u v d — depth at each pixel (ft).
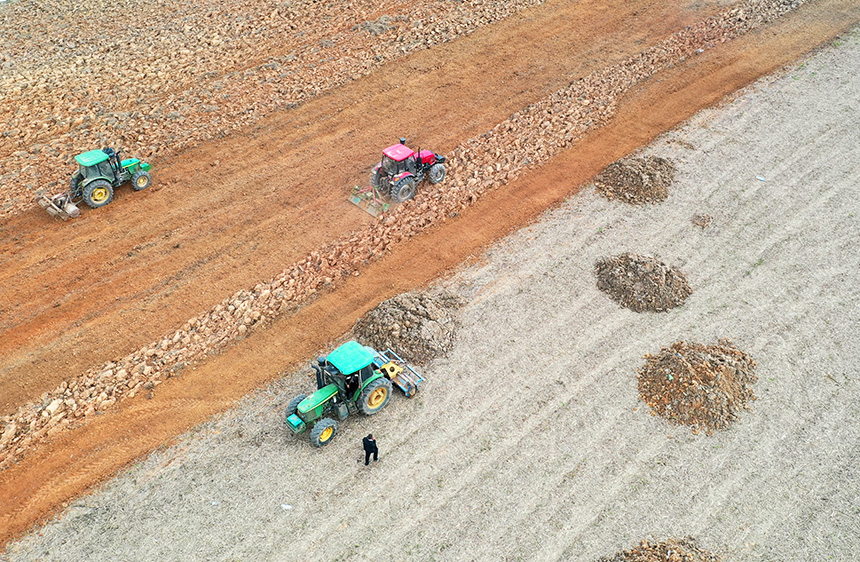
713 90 99.50
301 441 55.77
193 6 122.11
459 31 114.52
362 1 123.34
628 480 52.70
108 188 79.71
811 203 79.77
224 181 84.28
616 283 69.56
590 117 94.32
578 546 48.44
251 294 69.05
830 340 63.98
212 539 49.03
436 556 47.96
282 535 49.26
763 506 50.93
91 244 75.25
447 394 59.41
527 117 94.32
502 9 121.29
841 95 97.25
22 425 57.06
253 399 59.26
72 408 58.23
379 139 91.04
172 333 65.21
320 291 69.97
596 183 83.66
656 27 115.55
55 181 82.12
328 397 54.85
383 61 107.04
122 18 118.21
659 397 58.70
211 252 74.38
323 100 98.68
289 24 116.26
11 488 52.54
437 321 64.90
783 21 115.85
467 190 82.48
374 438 55.88
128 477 53.21
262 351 63.67
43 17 118.62
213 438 56.08
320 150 89.30
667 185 82.64
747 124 92.43
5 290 69.46
